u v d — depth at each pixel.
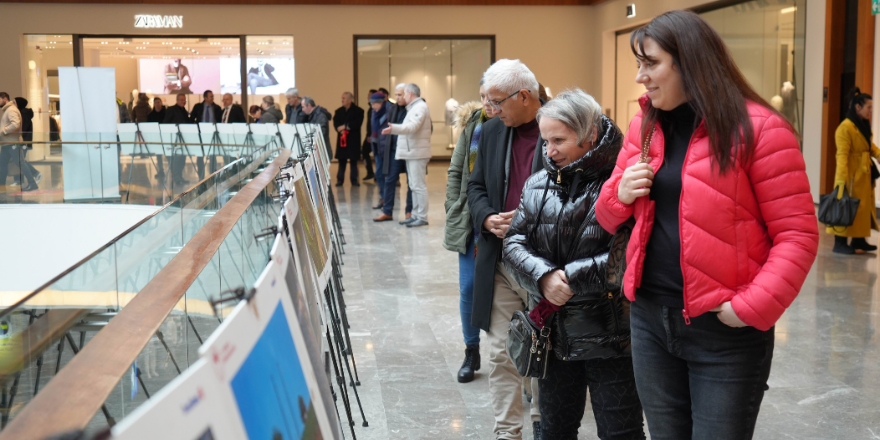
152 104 17.53
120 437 0.47
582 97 2.13
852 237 6.64
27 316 0.86
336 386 3.49
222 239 1.50
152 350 1.22
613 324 2.10
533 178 2.25
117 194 7.81
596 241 2.09
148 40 17.44
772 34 11.18
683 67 1.61
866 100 6.39
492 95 2.66
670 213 1.69
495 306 2.73
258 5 17.50
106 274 1.13
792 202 1.56
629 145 1.80
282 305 0.85
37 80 17.23
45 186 7.91
